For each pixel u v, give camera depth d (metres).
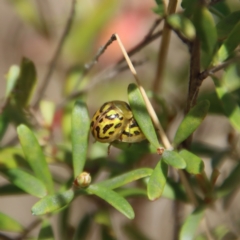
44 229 0.16
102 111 0.16
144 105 0.15
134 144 0.16
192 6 0.15
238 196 0.21
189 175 0.17
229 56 0.16
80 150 0.16
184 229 0.16
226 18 0.15
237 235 0.18
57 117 0.20
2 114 0.18
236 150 0.18
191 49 0.15
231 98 0.15
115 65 0.20
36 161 0.16
